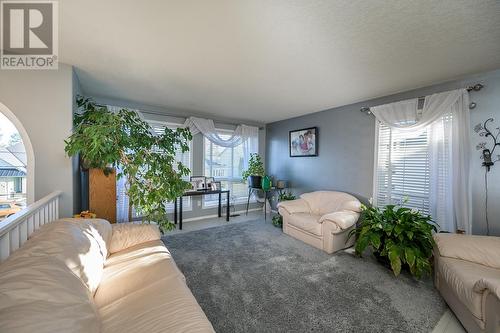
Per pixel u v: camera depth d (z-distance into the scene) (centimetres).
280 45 181
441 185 250
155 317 97
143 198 205
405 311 165
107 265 147
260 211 512
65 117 217
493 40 168
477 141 229
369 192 324
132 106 357
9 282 74
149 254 162
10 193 374
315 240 289
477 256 162
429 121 254
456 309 153
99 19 150
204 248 281
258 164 475
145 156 217
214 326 147
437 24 150
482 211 225
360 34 164
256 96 319
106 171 232
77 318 77
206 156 452
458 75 235
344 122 360
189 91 300
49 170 210
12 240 121
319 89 286
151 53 197
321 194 365
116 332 89
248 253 267
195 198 438
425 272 216
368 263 243
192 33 166
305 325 150
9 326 60
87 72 239
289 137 462
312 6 135
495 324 113
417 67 218
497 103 219
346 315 160
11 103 197
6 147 370
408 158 283
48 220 179
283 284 200
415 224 217
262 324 150
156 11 141
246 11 140
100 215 236
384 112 298
